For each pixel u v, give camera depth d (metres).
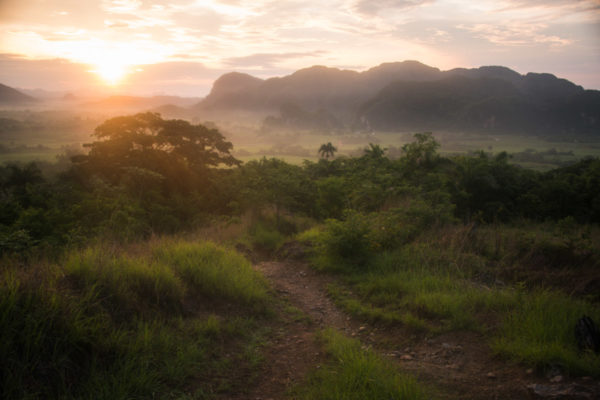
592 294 5.06
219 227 11.26
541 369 3.36
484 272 6.32
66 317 3.26
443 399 3.05
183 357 3.57
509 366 3.53
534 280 5.83
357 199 12.74
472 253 7.21
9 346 2.80
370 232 8.04
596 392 2.83
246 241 9.97
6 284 3.30
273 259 8.91
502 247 7.36
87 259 4.46
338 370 3.57
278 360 3.98
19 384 2.67
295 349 4.27
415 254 7.34
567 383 3.06
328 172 23.16
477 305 5.01
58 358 2.99
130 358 3.35
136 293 4.27
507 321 4.36
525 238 7.26
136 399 2.96
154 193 17.47
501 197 16.69
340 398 3.03
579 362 3.26
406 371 3.61
